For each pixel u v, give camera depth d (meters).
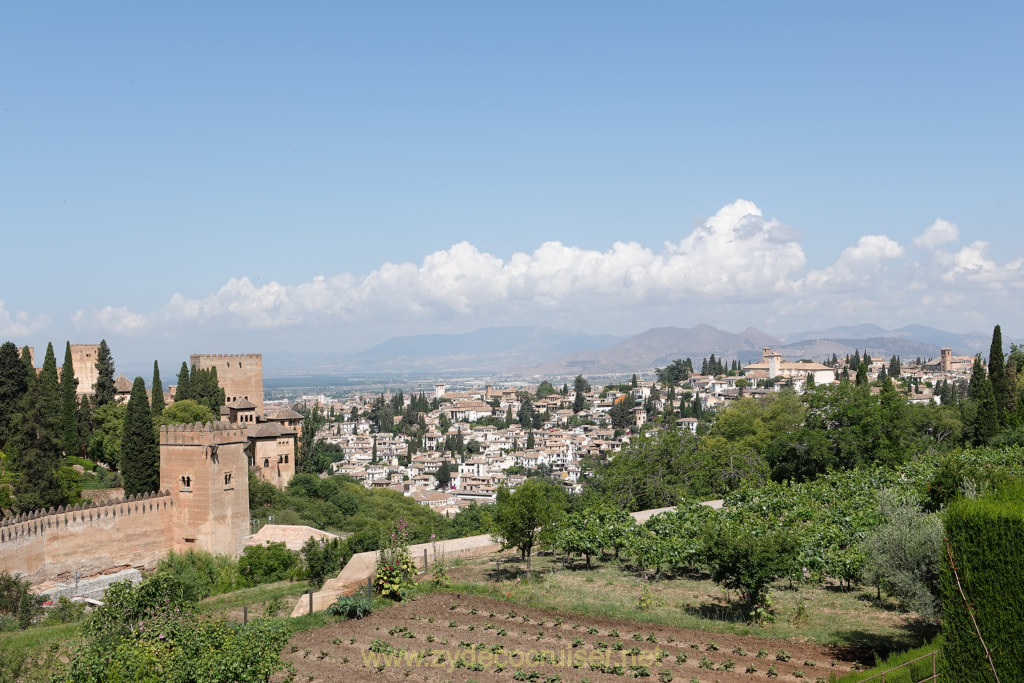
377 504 135.62
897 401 79.88
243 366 145.50
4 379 94.31
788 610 34.81
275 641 25.64
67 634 34.19
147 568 76.88
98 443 109.06
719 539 33.78
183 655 23.52
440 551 50.34
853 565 36.78
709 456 78.06
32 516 66.19
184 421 110.69
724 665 26.59
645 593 35.50
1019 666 19.98
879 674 23.05
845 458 78.06
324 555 57.78
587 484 93.06
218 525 79.38
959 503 22.00
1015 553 20.23
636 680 25.23
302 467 148.50
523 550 43.31
